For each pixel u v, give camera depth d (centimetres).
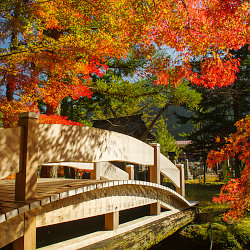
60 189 285
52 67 604
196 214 623
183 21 520
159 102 1414
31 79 611
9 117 579
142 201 439
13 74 587
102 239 334
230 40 512
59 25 689
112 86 1206
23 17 556
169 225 486
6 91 665
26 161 231
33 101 628
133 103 1472
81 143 294
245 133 462
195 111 1825
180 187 628
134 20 550
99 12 597
